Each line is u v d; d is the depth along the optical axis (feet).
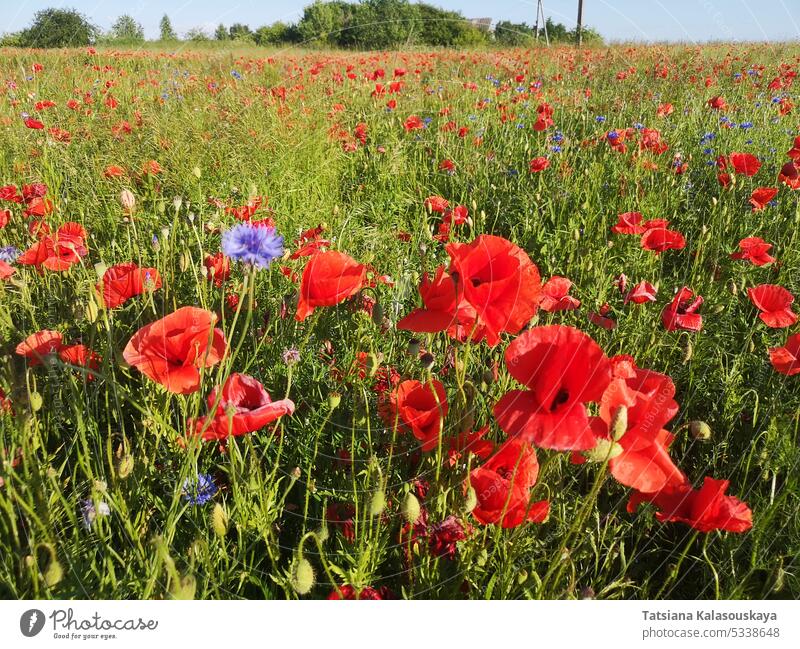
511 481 5.00
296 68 30.94
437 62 35.06
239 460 6.26
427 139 22.79
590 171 16.88
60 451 7.09
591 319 8.90
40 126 16.10
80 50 33.24
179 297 9.04
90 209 12.65
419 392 6.32
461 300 5.60
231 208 12.19
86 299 8.04
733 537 6.79
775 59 40.27
